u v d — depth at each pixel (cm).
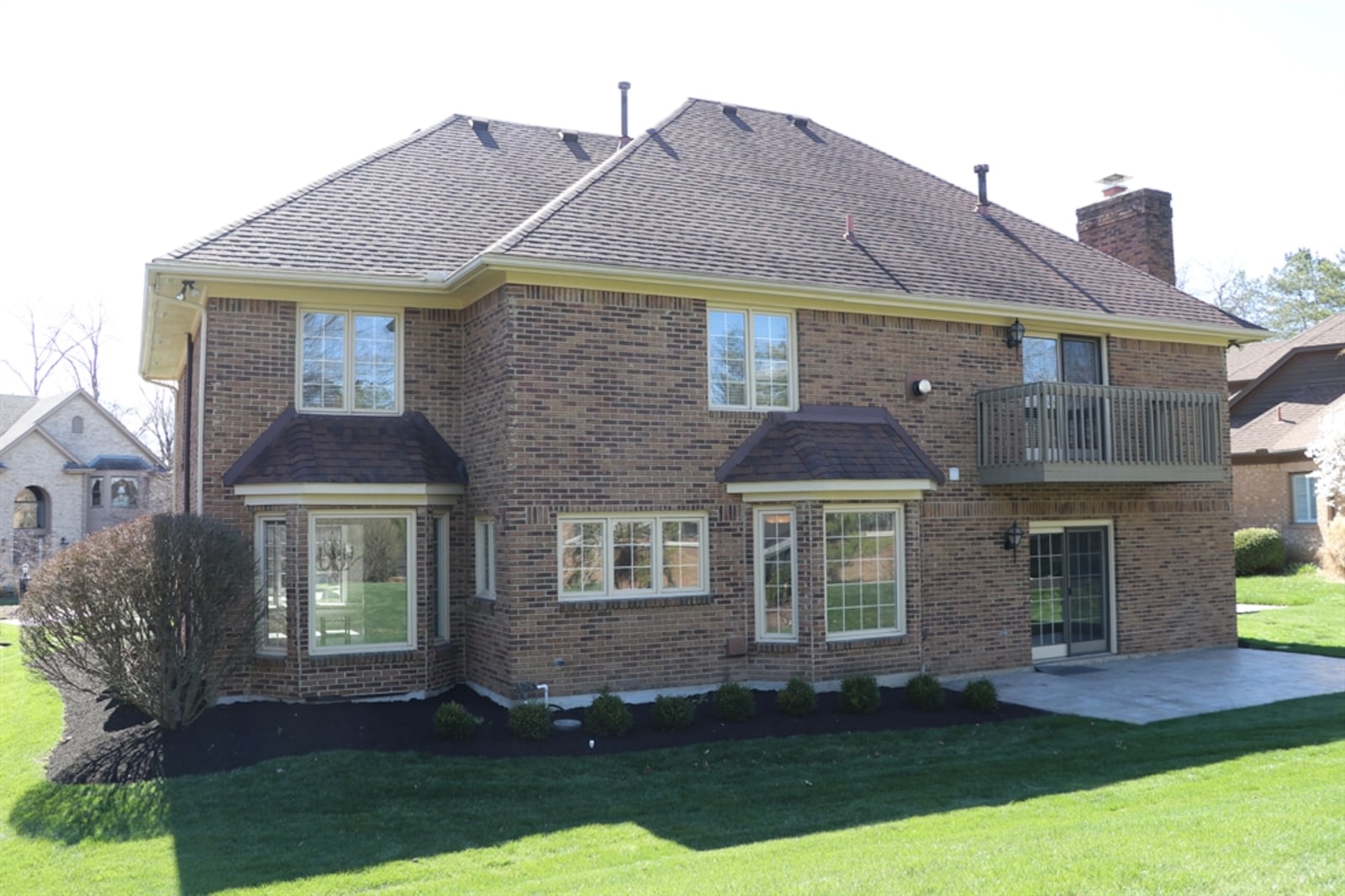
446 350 1477
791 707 1276
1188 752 1088
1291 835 698
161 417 6309
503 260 1269
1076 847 707
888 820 866
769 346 1495
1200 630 1834
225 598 1170
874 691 1307
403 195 1582
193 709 1173
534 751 1106
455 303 1473
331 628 1327
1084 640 1742
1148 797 911
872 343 1563
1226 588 1869
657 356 1400
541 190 1702
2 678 1636
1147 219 2108
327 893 743
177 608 1141
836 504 1431
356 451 1357
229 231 1388
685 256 1412
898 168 2062
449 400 1473
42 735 1230
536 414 1318
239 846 852
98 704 1343
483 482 1391
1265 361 3544
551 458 1323
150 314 1571
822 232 1644
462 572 1448
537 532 1309
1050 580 1720
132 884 778
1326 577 2853
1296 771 988
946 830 820
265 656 1326
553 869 778
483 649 1381
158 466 4525
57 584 1119
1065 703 1377
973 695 1312
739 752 1110
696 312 1434
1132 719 1269
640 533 1383
